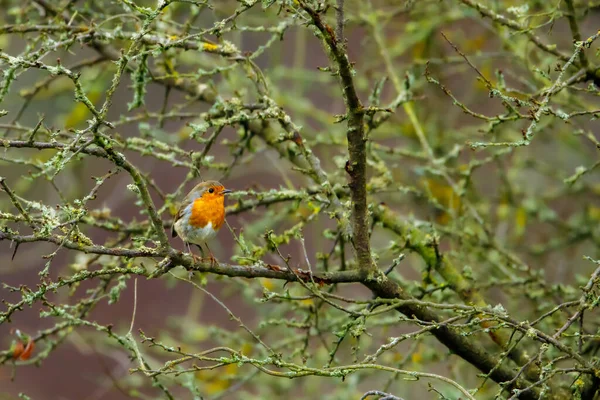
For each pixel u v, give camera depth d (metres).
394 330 14.96
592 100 14.68
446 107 15.95
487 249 12.20
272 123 11.73
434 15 14.23
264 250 9.53
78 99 6.68
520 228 13.70
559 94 11.60
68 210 6.84
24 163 9.52
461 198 11.73
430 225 10.05
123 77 14.86
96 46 11.50
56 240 6.67
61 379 18.17
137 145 10.51
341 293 16.75
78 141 7.03
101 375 18.30
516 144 6.92
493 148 14.07
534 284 11.41
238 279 12.16
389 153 12.41
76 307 9.64
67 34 9.98
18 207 6.66
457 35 15.26
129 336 7.63
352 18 13.42
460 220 11.59
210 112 10.12
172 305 19.16
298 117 16.86
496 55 12.62
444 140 15.17
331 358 8.00
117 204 16.70
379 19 14.84
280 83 18.75
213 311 19.03
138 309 19.00
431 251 9.61
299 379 13.70
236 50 10.04
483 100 15.41
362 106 7.41
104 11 11.84
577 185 14.02
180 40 8.18
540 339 7.25
